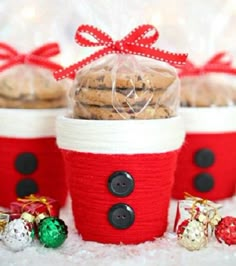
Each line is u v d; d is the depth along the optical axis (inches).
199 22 25.5
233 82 26.5
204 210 18.6
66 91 22.8
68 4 24.8
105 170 18.0
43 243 17.8
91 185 18.3
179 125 18.8
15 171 21.8
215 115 22.8
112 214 18.2
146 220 18.5
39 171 21.9
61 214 21.6
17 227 17.4
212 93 23.9
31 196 19.2
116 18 19.9
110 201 18.2
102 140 17.7
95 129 17.7
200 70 24.6
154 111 18.4
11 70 23.2
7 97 22.1
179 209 19.2
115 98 18.1
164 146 18.2
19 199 19.3
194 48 25.4
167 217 19.6
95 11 19.9
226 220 18.1
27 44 24.0
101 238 18.6
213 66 24.7
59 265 16.5
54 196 22.4
